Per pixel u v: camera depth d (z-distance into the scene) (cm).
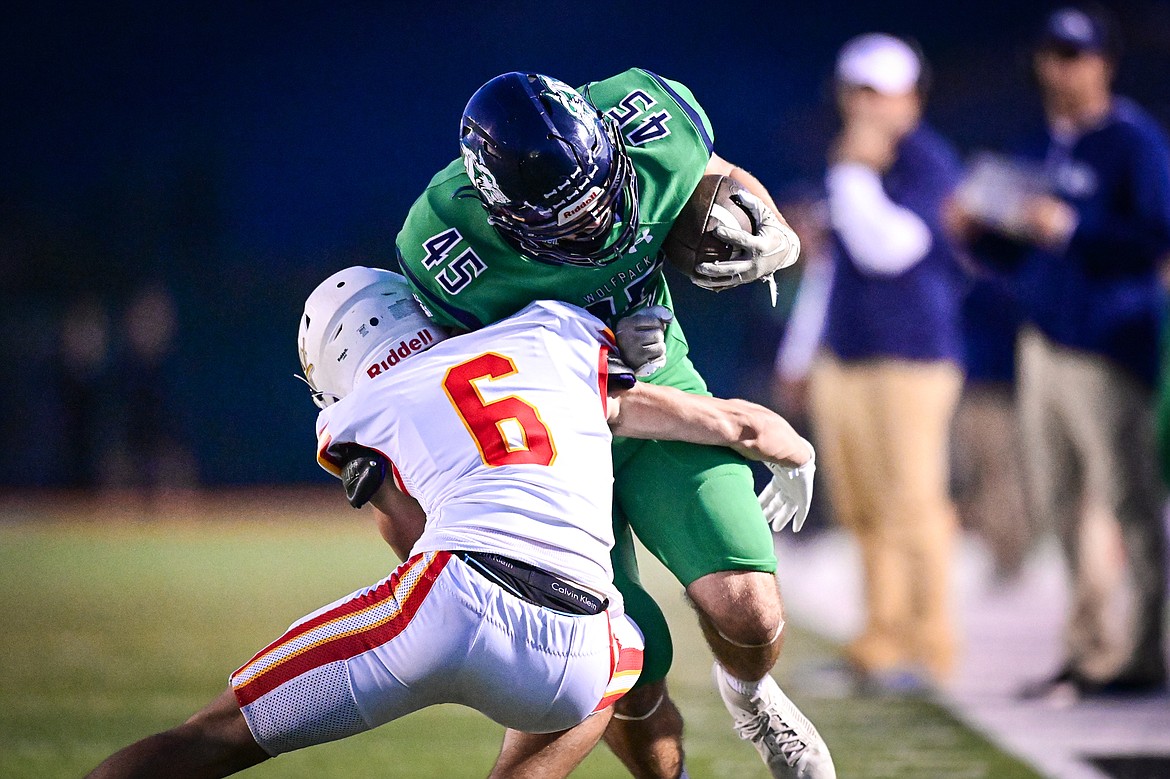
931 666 2103
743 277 1158
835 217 2111
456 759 1555
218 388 6381
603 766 1532
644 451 1198
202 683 2019
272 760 1549
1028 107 6725
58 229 6856
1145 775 1457
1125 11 6075
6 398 6219
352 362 1116
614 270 1134
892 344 2086
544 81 1051
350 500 1034
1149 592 1950
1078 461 1997
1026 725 1752
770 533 1201
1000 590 3105
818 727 1755
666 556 1203
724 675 1217
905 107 2130
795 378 2641
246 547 4562
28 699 1894
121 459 6147
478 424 998
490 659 945
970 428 3098
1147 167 1939
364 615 955
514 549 962
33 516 5762
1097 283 1962
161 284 6394
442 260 1109
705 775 1487
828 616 2836
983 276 2997
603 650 988
